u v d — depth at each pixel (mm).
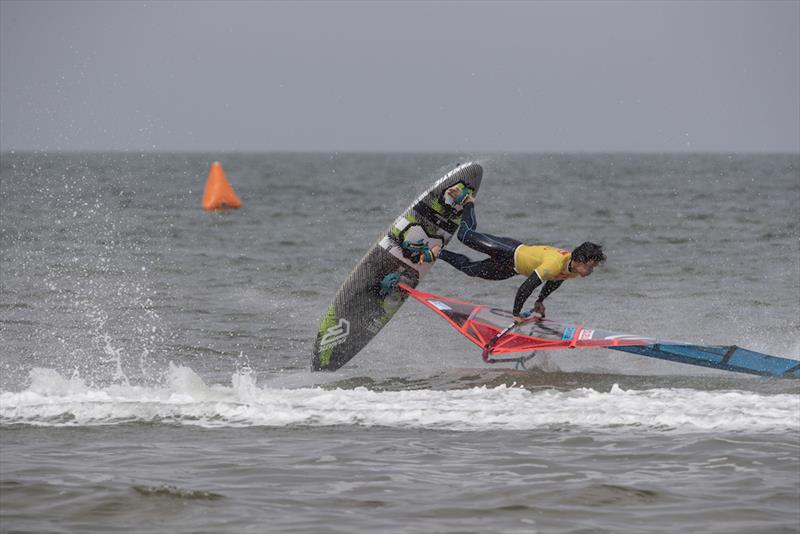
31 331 48281
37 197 154875
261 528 20172
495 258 40969
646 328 51031
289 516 20922
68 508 21344
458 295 62812
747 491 22516
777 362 37844
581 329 40312
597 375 39344
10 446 26875
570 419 29844
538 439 27609
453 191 42469
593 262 38219
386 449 26578
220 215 127875
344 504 21734
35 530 19969
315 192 198375
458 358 44375
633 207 140875
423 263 43656
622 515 21000
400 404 32000
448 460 25438
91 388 35156
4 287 61188
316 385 38625
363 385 38469
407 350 46375
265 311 56000
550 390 35875
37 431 28609
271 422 29766
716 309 56250
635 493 22453
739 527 20219
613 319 53500
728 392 33875
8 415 30375
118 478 23625
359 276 43594
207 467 24766
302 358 44281
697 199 158500
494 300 60844
